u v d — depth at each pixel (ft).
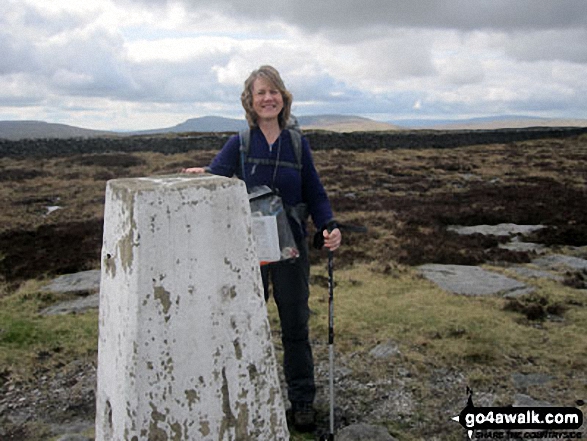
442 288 24.32
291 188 10.89
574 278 26.94
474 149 141.79
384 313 20.02
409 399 13.62
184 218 6.08
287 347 12.00
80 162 102.37
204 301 6.22
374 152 128.47
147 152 122.93
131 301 6.00
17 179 81.30
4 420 13.12
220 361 6.34
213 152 119.14
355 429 11.85
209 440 6.36
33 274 29.25
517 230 41.70
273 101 10.45
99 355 6.88
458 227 44.01
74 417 13.28
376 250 33.12
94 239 38.86
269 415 6.72
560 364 15.53
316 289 23.80
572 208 51.06
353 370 15.33
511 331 18.04
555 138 179.32
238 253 6.43
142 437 6.12
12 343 17.69
